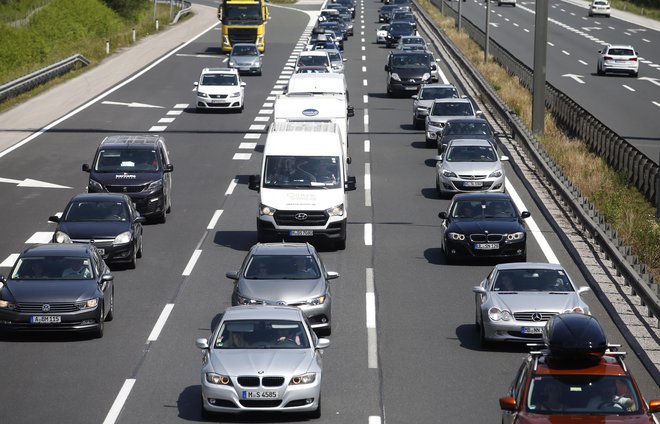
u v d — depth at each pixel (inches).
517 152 3811.5
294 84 3686.0
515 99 4825.3
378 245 2630.4
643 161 3240.7
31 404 1528.1
